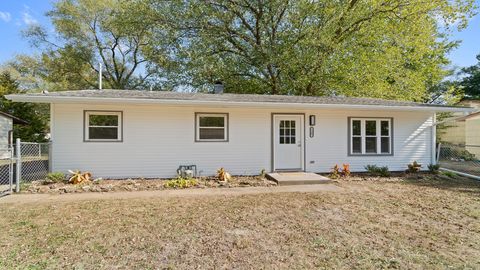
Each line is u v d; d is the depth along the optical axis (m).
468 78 25.67
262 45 16.11
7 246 3.64
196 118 9.30
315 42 14.95
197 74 16.38
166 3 16.23
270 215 5.08
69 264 3.16
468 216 5.12
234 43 17.09
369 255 3.46
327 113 10.22
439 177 9.30
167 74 18.30
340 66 15.34
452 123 17.20
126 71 26.23
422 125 10.91
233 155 9.57
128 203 5.90
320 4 15.50
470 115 12.94
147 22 16.53
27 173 9.09
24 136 16.86
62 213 5.14
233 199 6.30
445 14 14.96
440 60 17.69
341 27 16.02
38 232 4.16
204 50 16.09
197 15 15.72
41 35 23.66
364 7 15.53
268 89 17.70
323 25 15.68
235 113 9.59
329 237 4.04
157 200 6.18
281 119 9.95
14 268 3.05
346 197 6.52
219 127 9.51
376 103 10.10
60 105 8.43
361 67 15.52
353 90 16.06
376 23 15.59
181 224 4.56
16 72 22.41
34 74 24.03
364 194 6.84
